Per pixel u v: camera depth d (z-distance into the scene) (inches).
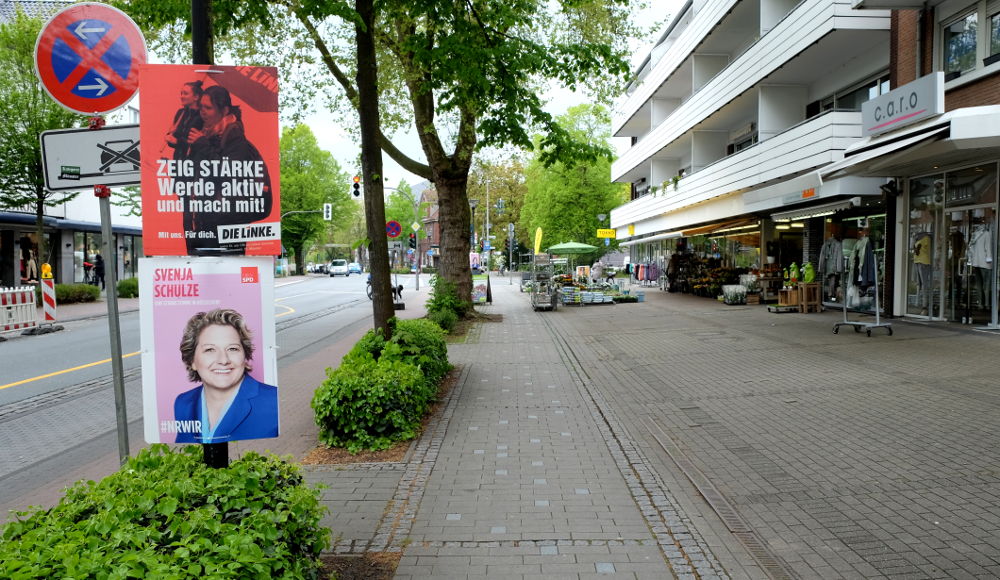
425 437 253.0
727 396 311.1
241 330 127.1
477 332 595.5
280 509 108.4
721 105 853.8
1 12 1039.6
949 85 490.0
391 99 566.6
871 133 499.8
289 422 287.3
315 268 2977.4
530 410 297.4
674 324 613.3
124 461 130.3
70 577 73.8
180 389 126.1
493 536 161.6
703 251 1175.0
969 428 235.9
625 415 287.1
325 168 2532.0
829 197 658.8
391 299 317.1
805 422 258.8
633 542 157.9
